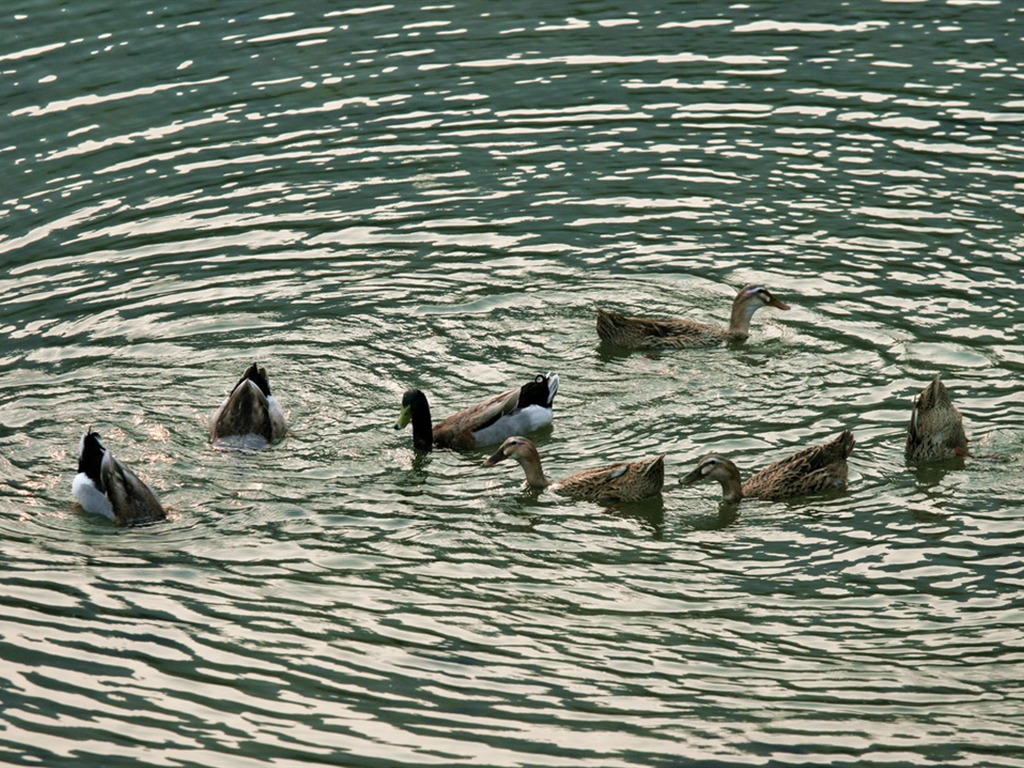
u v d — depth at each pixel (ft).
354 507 63.21
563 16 113.60
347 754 48.14
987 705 50.03
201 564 58.80
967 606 55.42
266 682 51.72
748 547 59.93
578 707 50.34
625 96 101.24
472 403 71.26
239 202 89.86
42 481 64.59
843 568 58.13
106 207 89.10
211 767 47.52
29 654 52.95
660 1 115.96
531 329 77.71
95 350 75.05
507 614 55.62
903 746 48.01
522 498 64.23
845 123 97.04
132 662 52.75
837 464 63.87
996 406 68.85
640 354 75.46
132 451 66.69
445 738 48.80
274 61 106.73
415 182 91.91
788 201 88.69
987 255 82.17
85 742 48.60
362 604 56.29
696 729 49.06
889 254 82.89
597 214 88.17
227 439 67.31
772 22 111.96
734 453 66.59
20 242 85.40
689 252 84.23
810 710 49.96
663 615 55.47
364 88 102.89
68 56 106.83
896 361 73.10
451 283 81.66
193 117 98.89
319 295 80.59
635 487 63.52
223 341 76.18
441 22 113.09
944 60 104.99
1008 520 60.85
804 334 76.18
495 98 101.35
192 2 116.16
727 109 99.25
